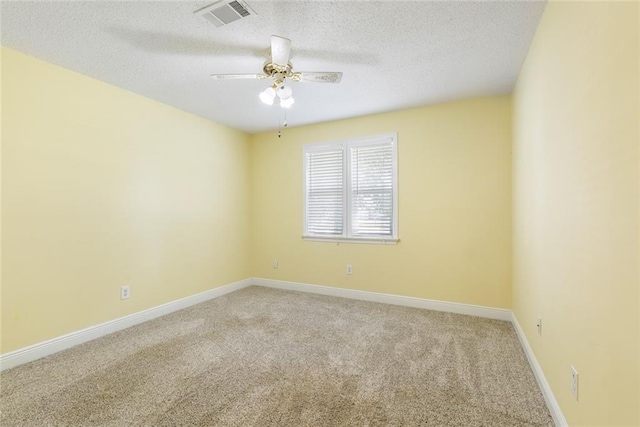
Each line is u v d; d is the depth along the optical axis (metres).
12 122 2.15
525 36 2.02
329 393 1.81
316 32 1.98
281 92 2.26
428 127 3.36
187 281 3.52
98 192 2.67
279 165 4.32
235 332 2.74
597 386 1.09
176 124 3.41
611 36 0.98
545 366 1.75
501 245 3.06
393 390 1.83
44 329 2.30
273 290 4.21
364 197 3.75
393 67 2.46
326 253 3.98
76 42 2.08
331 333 2.71
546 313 1.74
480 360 2.19
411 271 3.47
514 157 2.83
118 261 2.82
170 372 2.05
